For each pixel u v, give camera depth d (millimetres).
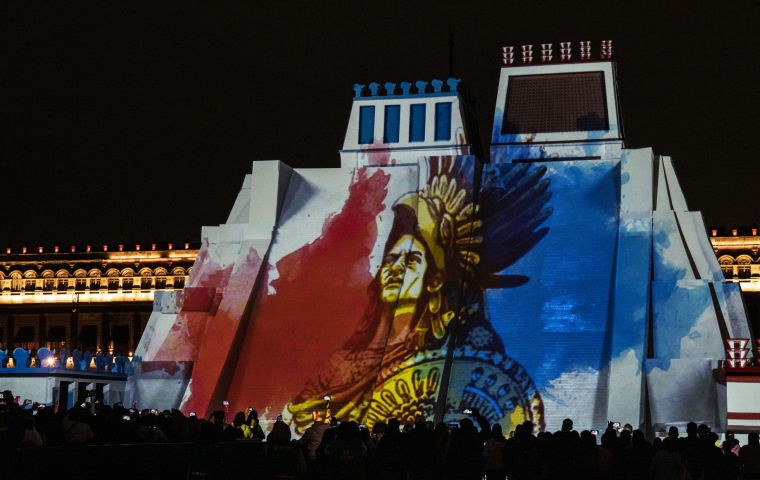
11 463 24797
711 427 63406
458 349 69438
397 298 72688
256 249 76562
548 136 79062
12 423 25594
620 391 64688
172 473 31922
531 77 81000
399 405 67000
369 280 74375
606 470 35281
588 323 68938
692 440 36500
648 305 68938
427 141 80750
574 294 70438
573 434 34938
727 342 67438
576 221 73938
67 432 31062
